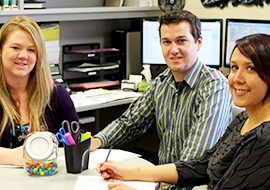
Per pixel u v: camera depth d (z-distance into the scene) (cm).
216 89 190
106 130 210
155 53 342
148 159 371
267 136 128
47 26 331
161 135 215
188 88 200
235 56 136
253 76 133
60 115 207
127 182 161
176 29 196
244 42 134
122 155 186
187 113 198
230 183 134
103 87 340
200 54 335
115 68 356
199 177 168
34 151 164
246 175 131
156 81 217
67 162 164
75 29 360
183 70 198
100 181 159
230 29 323
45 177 161
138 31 357
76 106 285
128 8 349
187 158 179
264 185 128
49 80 201
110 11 338
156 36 338
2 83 193
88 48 369
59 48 343
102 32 376
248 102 135
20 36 187
